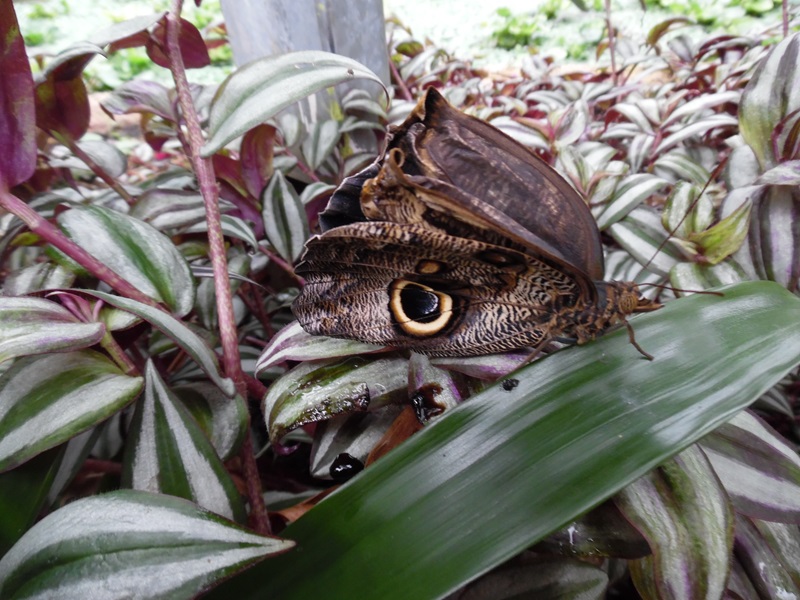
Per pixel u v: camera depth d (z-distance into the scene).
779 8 0.65
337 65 0.13
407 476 0.09
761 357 0.10
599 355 0.11
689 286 0.16
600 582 0.12
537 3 0.71
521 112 0.36
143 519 0.08
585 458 0.09
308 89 0.12
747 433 0.12
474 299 0.13
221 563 0.07
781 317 0.11
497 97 0.38
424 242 0.12
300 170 0.24
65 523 0.08
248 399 0.16
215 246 0.14
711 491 0.10
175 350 0.17
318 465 0.13
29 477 0.10
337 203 0.13
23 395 0.10
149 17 0.14
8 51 0.11
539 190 0.12
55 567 0.07
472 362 0.13
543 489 0.09
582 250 0.13
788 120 0.16
